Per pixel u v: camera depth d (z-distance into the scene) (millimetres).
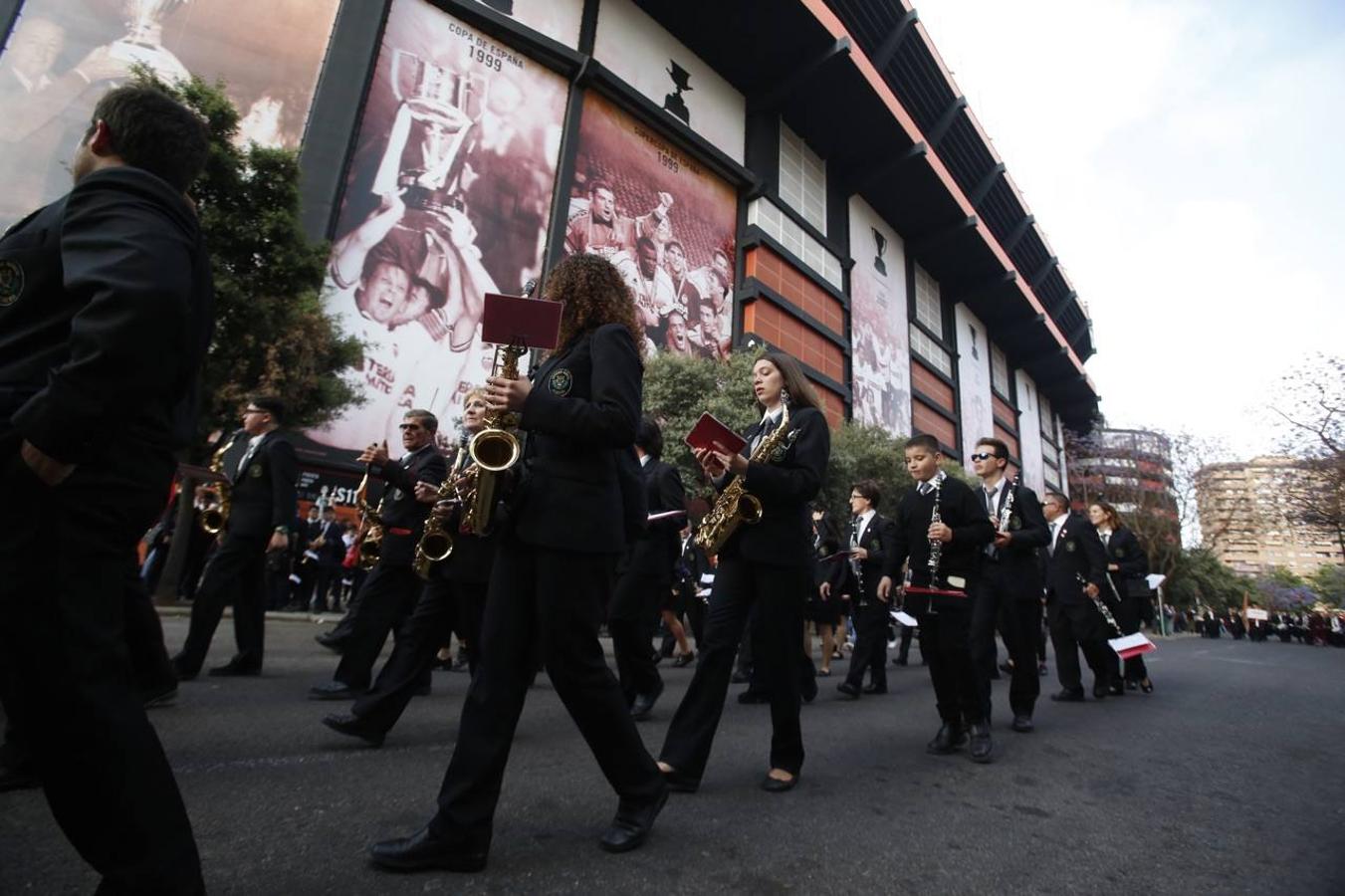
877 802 2861
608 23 28547
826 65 33344
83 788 1229
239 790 2494
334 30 19719
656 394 20031
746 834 2369
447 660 6617
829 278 37750
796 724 3031
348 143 19062
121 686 1294
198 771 2703
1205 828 2709
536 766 3123
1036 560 4930
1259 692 7461
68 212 1319
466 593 3490
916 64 41031
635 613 4539
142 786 1254
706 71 33406
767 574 2992
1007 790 3160
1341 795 3270
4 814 2143
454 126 21734
